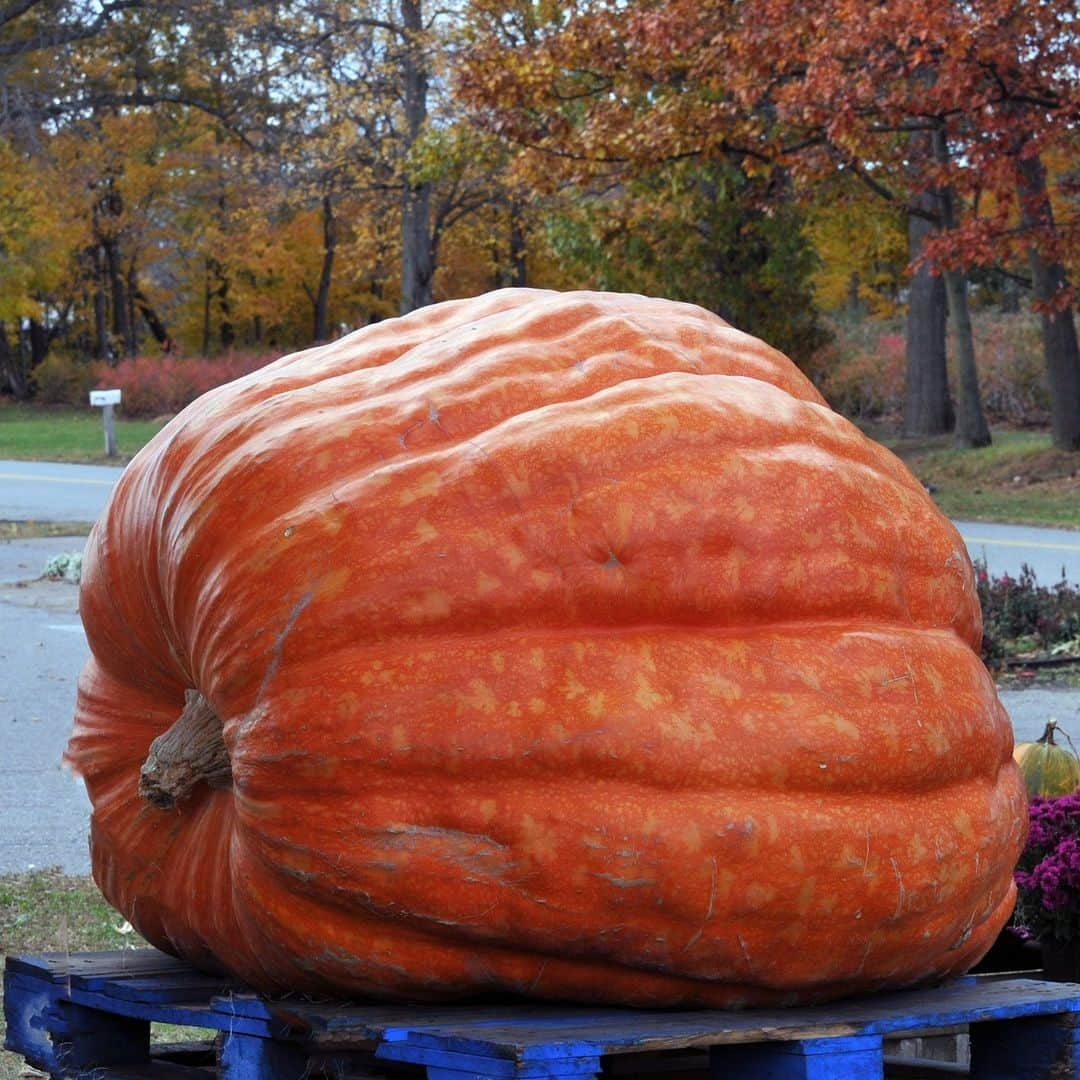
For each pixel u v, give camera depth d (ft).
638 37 71.05
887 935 9.21
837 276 158.61
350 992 9.36
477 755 8.60
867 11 62.08
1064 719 30.86
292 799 8.87
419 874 8.67
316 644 8.90
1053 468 85.20
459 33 105.50
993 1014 9.48
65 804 23.66
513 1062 8.02
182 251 188.44
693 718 8.75
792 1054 8.76
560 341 10.36
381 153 140.77
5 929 17.20
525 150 79.41
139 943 16.81
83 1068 10.93
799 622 9.38
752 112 73.46
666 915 8.73
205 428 10.13
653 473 9.27
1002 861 9.98
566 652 8.83
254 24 131.64
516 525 9.04
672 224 88.07
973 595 10.71
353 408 9.71
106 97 138.82
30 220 167.22
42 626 44.14
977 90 64.54
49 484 92.22
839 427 10.41
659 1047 8.43
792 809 8.81
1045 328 88.53
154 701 10.84
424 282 144.36
